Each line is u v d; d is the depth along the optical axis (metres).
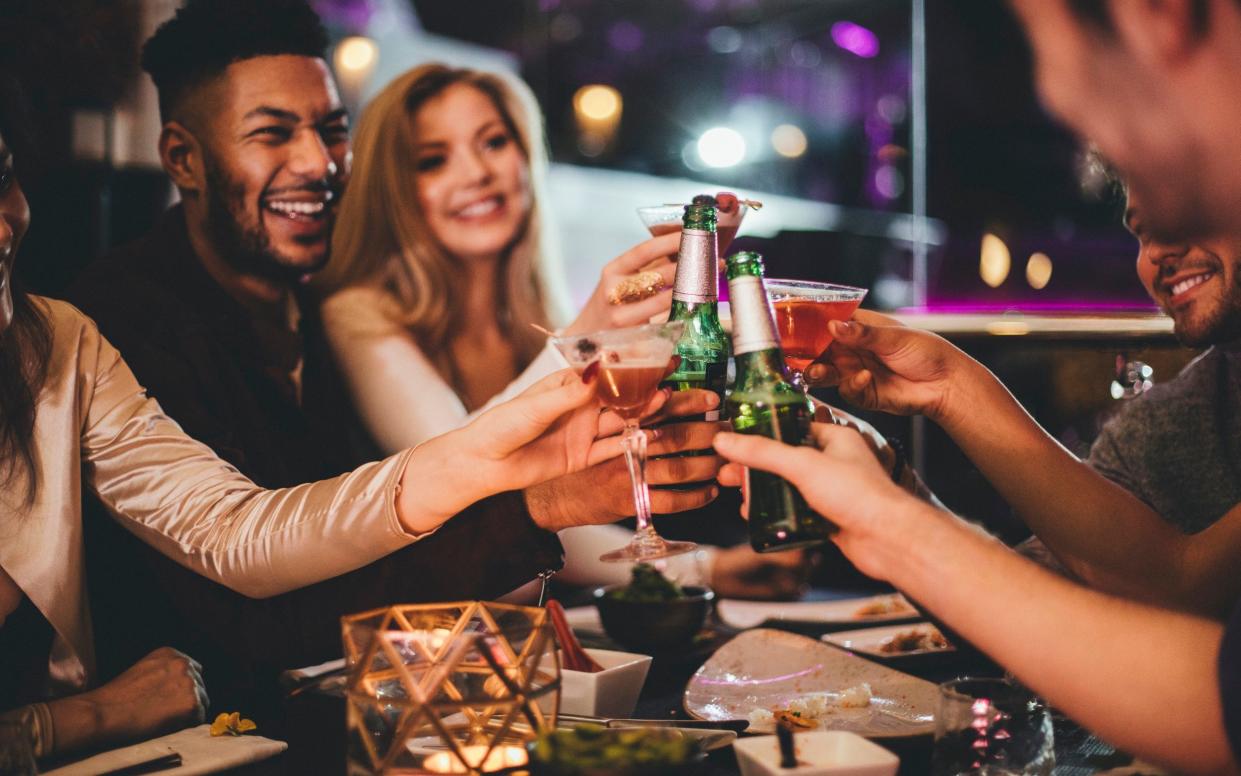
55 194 2.90
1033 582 1.01
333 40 3.90
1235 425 2.09
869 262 4.64
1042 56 0.96
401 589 1.57
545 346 3.89
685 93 4.96
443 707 1.01
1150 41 0.91
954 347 1.66
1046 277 4.42
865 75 5.11
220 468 1.75
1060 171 4.40
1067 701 1.01
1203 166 0.94
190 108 2.68
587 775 0.91
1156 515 1.68
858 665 1.62
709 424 1.53
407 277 3.62
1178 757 0.99
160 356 2.21
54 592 1.68
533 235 3.89
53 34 2.79
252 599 1.65
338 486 1.55
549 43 4.66
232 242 2.74
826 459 1.04
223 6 2.65
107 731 1.39
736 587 2.61
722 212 1.96
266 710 1.66
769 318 1.15
